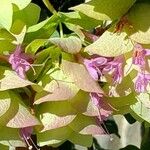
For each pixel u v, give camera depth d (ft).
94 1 0.57
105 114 0.58
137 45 0.58
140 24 0.58
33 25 0.58
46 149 0.65
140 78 0.58
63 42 0.55
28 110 0.57
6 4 0.56
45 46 0.58
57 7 0.70
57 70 0.57
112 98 0.60
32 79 0.57
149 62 0.59
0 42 0.56
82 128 0.58
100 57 0.57
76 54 0.57
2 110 0.56
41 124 0.58
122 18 0.59
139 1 0.59
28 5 0.58
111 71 0.58
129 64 0.59
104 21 0.59
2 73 0.56
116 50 0.57
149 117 0.62
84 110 0.57
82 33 0.58
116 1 0.58
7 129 0.58
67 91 0.56
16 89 0.57
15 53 0.56
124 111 0.62
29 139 0.62
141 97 0.61
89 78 0.56
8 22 0.56
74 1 0.70
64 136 0.59
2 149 0.61
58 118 0.57
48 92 0.56
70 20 0.59
